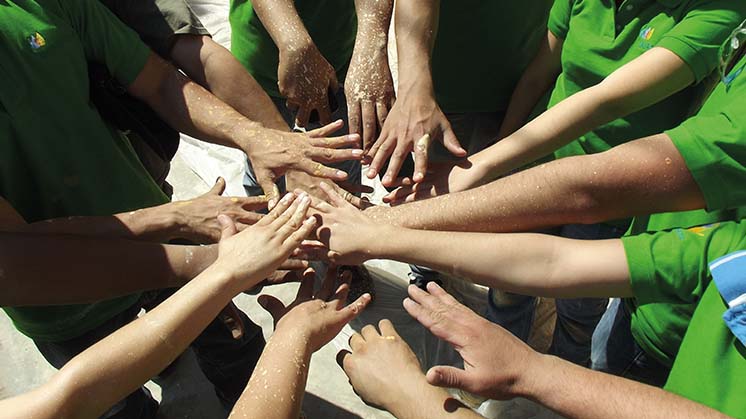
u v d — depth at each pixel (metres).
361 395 1.56
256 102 2.11
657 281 1.48
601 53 1.89
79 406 1.32
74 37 1.66
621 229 2.11
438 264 1.64
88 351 1.37
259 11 2.27
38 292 1.58
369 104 2.12
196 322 1.49
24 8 1.54
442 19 2.19
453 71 2.34
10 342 2.87
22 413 1.26
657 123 1.93
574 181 1.56
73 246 1.61
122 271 1.66
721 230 1.46
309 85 2.21
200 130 2.00
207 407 2.65
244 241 1.64
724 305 1.29
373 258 1.71
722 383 1.26
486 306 2.89
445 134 1.99
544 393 1.29
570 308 2.30
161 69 1.96
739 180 1.41
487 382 1.31
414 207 1.77
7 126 1.57
